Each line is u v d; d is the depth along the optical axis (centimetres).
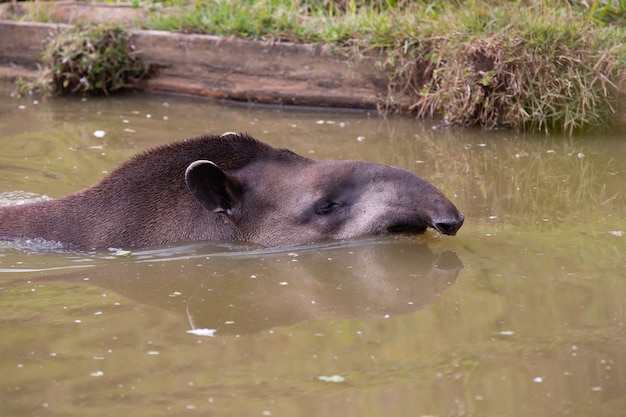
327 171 995
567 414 611
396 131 1536
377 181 979
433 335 748
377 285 873
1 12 2112
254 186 1000
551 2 1670
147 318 799
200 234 1009
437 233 1012
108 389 660
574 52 1497
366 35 1686
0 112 1703
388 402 633
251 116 1666
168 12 1972
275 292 862
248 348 734
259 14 1816
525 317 777
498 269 902
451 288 855
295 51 1733
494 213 1095
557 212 1095
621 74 1477
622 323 755
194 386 664
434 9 1791
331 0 1869
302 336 757
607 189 1191
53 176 1277
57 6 2088
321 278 895
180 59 1850
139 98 1841
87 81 1844
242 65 1784
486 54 1523
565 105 1493
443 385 657
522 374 670
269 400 640
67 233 1015
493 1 1680
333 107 1719
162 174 1019
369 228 972
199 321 793
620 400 628
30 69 1980
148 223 1011
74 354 720
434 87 1622
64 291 868
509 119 1532
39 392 655
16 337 754
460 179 1248
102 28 1862
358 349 727
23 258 967
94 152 1409
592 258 924
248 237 1003
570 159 1347
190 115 1675
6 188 1212
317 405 631
